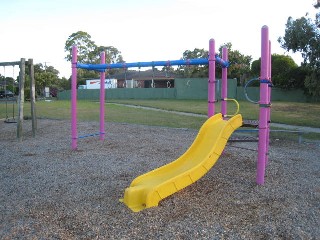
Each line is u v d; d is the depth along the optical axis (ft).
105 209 13.62
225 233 11.45
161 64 23.47
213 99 21.34
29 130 37.35
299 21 87.71
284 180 17.85
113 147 27.20
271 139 32.42
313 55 86.58
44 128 39.06
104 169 20.16
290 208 13.78
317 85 87.92
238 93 119.75
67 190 16.15
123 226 12.01
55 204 14.24
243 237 11.17
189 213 13.21
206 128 18.89
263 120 16.80
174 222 12.33
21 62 30.89
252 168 20.26
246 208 13.76
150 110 73.97
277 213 13.23
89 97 151.94
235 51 149.59
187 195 15.37
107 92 146.72
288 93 110.73
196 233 11.44
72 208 13.75
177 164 17.28
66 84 208.85
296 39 87.61
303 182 17.54
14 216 12.97
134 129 38.68
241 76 140.87
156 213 13.17
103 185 16.97
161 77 187.52
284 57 114.42
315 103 96.22
